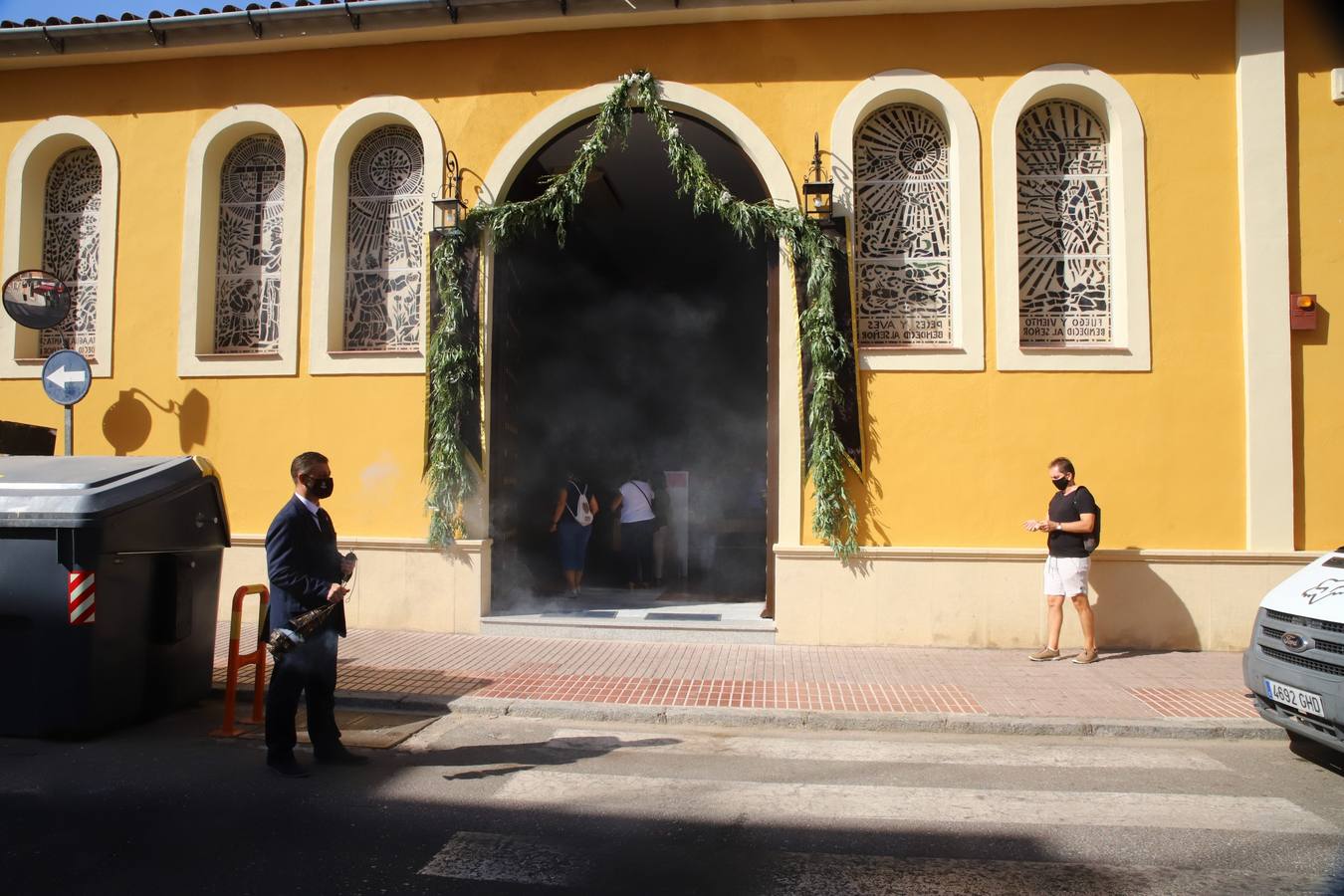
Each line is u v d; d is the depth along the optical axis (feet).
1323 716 15.66
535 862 12.40
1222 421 27.48
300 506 16.78
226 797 14.98
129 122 31.89
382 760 17.35
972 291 28.09
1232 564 27.02
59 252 32.99
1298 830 13.88
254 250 32.04
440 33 29.96
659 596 34.68
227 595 30.35
